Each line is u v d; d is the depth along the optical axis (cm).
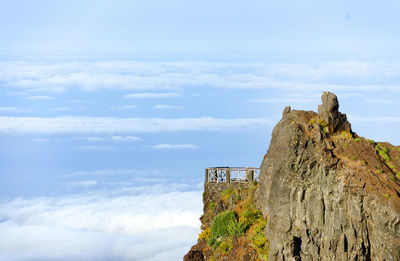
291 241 5206
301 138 5256
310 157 5200
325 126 5372
